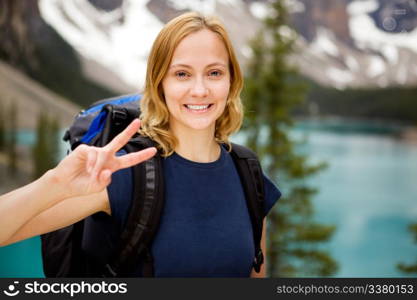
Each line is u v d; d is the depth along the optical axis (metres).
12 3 109.31
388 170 110.62
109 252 1.54
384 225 75.62
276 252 19.20
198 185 1.61
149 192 1.48
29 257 37.69
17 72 102.75
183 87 1.57
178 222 1.53
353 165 113.06
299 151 21.73
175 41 1.55
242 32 163.25
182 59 1.56
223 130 1.83
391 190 93.25
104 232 1.53
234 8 177.75
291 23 22.08
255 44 21.30
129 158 1.16
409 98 167.75
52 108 95.00
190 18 1.58
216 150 1.78
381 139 148.12
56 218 1.37
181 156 1.64
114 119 1.81
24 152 62.03
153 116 1.68
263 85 20.25
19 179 54.69
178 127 1.67
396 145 142.88
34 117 85.19
